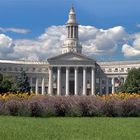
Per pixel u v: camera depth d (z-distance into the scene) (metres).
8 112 46.00
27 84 194.12
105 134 26.38
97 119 39.72
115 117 44.78
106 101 46.56
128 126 31.94
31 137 24.64
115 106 46.31
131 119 40.25
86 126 31.45
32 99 46.16
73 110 45.75
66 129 29.03
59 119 39.53
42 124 33.00
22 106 45.62
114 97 48.97
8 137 24.52
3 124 32.62
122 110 46.38
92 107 46.03
